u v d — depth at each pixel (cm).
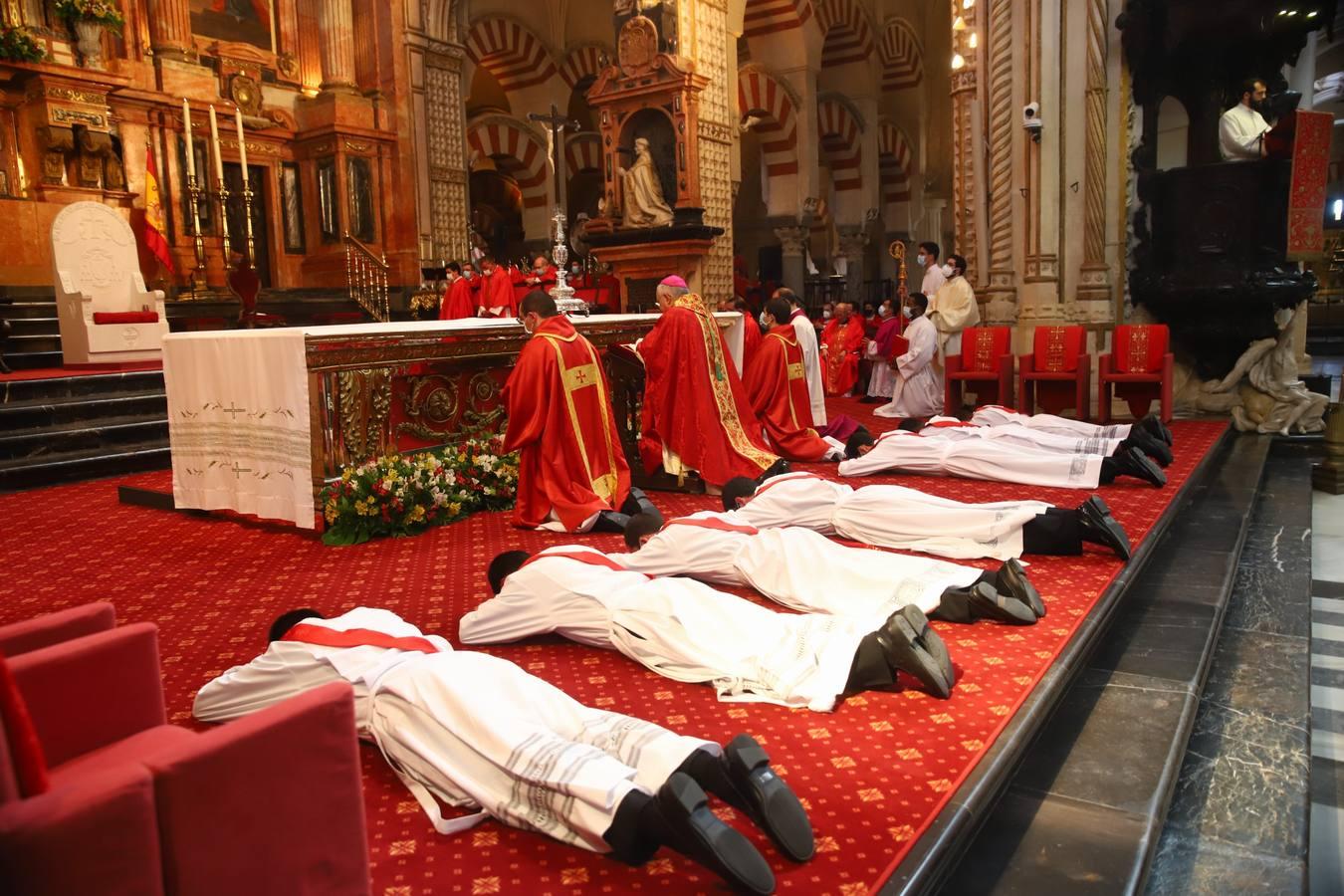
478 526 629
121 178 1473
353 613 316
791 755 284
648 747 244
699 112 1486
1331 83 2289
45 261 1356
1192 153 1031
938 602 381
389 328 632
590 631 370
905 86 2741
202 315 1472
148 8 1586
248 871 166
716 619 351
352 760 185
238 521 664
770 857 231
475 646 388
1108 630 413
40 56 1344
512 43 2244
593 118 2664
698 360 706
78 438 894
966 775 269
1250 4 891
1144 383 949
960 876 243
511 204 2831
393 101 1822
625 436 785
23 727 141
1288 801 292
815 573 402
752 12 2189
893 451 709
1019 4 1060
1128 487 655
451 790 263
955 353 1141
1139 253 1047
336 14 1795
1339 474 763
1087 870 244
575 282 1706
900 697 322
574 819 233
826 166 2589
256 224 1756
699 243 1459
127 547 595
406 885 228
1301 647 429
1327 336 1994
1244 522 618
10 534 637
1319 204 841
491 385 751
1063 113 1051
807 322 928
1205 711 363
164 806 152
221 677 314
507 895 224
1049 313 1065
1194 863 260
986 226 1226
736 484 538
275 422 616
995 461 678
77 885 138
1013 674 336
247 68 1728
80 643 199
